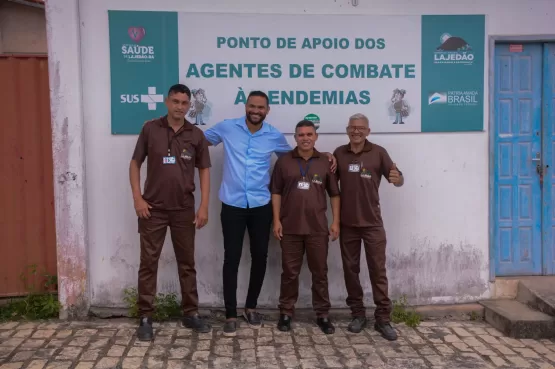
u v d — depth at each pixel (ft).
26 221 15.37
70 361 12.02
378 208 14.07
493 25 15.61
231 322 13.98
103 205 14.93
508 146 16.17
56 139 14.29
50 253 15.49
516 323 14.06
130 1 14.62
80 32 14.53
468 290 15.97
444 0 15.42
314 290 14.32
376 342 13.60
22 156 15.25
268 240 14.44
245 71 15.06
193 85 14.96
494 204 16.02
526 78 16.08
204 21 14.84
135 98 14.82
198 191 15.28
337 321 15.06
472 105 15.67
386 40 15.34
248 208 13.97
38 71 15.19
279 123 15.28
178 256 13.87
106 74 14.71
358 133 13.62
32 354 12.35
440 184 15.76
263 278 14.62
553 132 16.17
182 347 12.96
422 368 12.13
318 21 15.14
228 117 15.10
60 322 14.42
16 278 15.42
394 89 15.46
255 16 14.97
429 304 15.88
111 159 14.88
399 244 15.76
